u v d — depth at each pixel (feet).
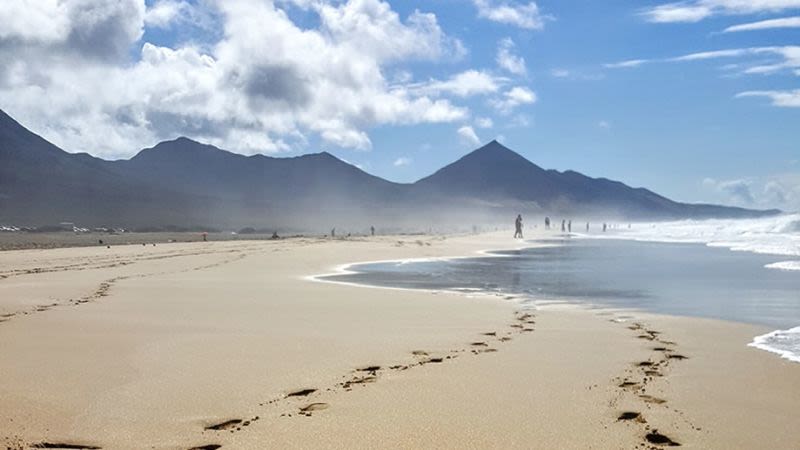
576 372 32.63
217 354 35.88
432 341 40.16
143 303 56.13
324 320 47.78
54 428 24.04
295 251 139.74
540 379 31.22
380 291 67.82
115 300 57.98
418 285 75.00
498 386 29.99
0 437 23.09
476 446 22.66
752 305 58.49
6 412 25.67
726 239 230.68
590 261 120.16
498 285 75.92
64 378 30.58
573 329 45.03
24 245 167.63
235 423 24.82
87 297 60.03
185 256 122.21
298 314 50.62
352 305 56.18
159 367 32.83
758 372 32.83
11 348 36.99
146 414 25.68
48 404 26.73
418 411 26.27
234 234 337.31
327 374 31.86
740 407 27.14
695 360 35.47
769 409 26.91
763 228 279.49
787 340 41.22
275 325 45.37
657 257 133.18
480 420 25.29
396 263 111.96
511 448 22.53
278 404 27.07
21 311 50.90
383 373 32.24
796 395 28.86
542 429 24.38
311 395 28.43
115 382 30.01
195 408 26.45
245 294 63.62
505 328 45.14
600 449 22.52
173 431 23.88
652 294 67.10
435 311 53.01
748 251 155.22
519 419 25.45
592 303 59.52
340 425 24.59
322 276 85.61
